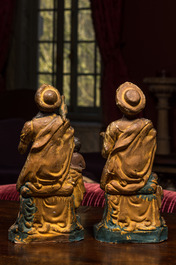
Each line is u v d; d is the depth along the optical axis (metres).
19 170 4.70
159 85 7.70
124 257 1.48
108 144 1.63
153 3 8.58
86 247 1.57
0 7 9.66
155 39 8.59
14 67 10.09
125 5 8.81
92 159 5.71
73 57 9.81
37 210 1.60
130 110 1.60
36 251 1.52
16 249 1.54
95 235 1.65
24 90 7.15
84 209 2.06
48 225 1.61
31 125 1.58
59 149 1.59
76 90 9.84
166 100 7.86
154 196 1.65
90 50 9.69
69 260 1.45
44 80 10.09
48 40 10.01
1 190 2.52
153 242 1.62
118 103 1.61
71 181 1.62
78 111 9.85
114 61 8.59
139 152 1.61
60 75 9.92
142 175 1.61
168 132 7.91
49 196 1.61
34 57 10.12
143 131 1.61
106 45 8.60
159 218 1.66
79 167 1.70
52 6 9.94
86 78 9.76
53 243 1.60
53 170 1.58
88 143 9.26
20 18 9.99
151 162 1.64
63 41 9.87
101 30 8.62
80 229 1.65
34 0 10.06
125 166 1.60
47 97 1.58
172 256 1.49
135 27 8.73
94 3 8.65
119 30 8.60
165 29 8.50
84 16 9.70
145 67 8.66
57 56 9.92
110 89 8.49
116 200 1.62
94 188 2.41
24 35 10.06
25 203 1.59
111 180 1.63
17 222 1.62
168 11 8.48
